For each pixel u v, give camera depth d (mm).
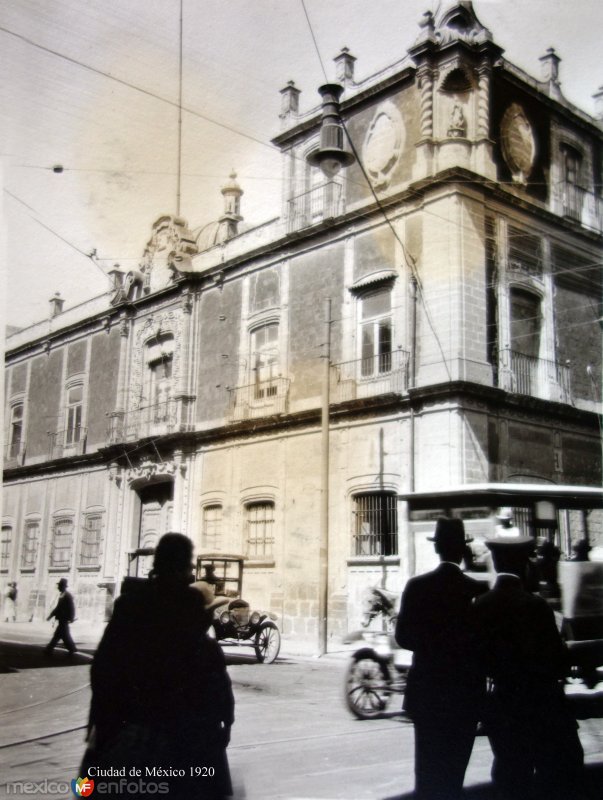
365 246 20328
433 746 4328
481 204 18812
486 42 19000
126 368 28547
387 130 20359
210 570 16172
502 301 18891
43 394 32938
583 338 21094
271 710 9383
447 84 19250
